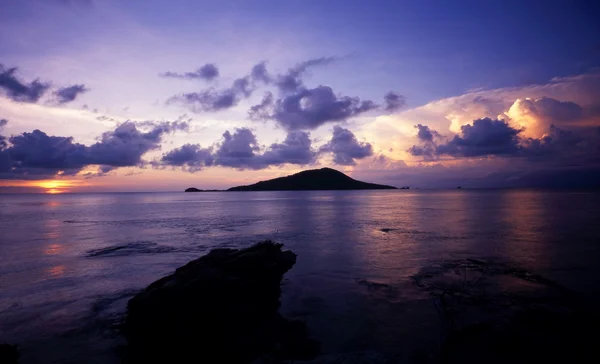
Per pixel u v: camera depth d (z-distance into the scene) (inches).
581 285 511.8
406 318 406.9
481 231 1158.3
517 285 519.5
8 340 374.0
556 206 2368.4
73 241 1125.7
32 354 343.6
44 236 1266.0
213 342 359.9
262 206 3307.1
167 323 368.5
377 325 388.5
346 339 355.3
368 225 1469.0
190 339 360.2
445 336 343.9
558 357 301.1
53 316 441.7
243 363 324.8
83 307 475.2
